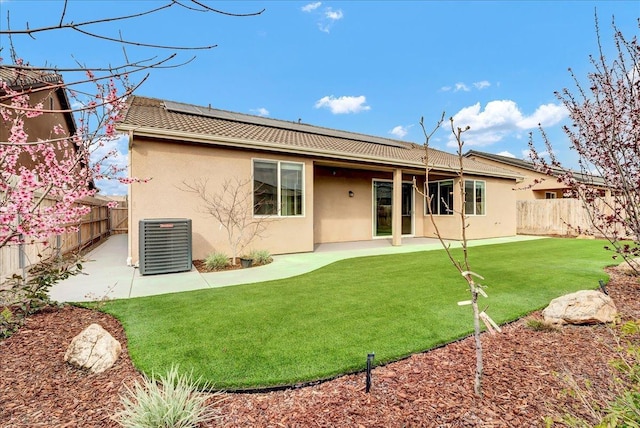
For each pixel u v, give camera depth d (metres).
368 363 2.62
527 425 2.17
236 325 3.90
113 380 2.75
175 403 2.22
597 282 5.91
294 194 9.74
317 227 12.23
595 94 4.41
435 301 4.83
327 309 4.49
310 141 11.22
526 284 5.80
